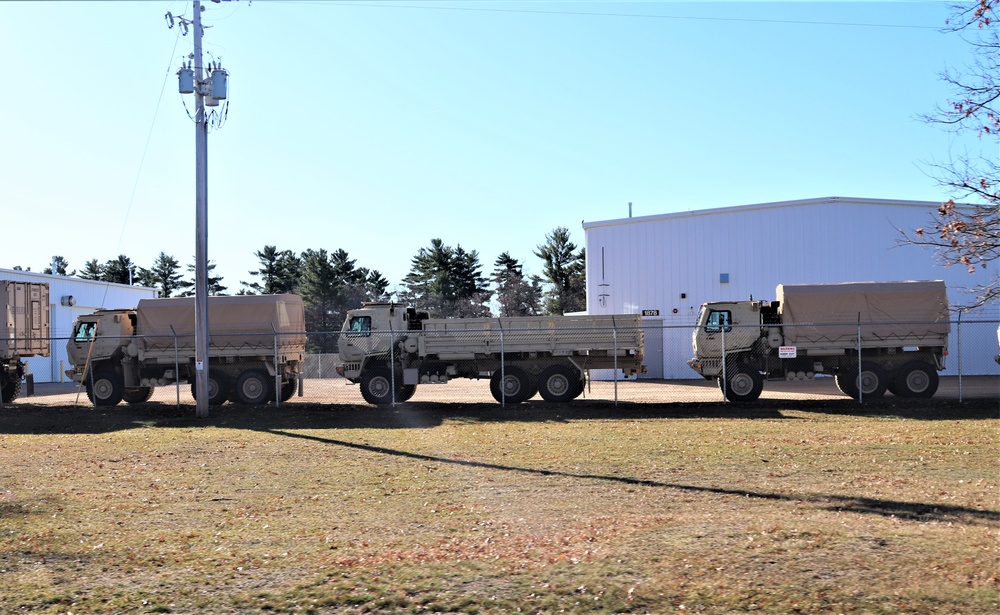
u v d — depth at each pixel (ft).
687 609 19.63
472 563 24.12
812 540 24.90
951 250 32.50
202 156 67.87
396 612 20.49
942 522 28.37
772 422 59.98
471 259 261.03
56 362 141.69
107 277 295.28
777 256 112.27
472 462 45.34
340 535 29.07
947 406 66.69
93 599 21.88
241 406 77.10
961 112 30.50
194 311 82.17
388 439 55.21
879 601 19.47
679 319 115.96
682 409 68.95
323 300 242.17
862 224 111.34
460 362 77.71
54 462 47.80
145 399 90.33
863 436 51.83
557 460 45.32
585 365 76.59
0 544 27.76
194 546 27.37
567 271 242.99
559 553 25.14
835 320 74.02
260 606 21.12
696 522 28.76
